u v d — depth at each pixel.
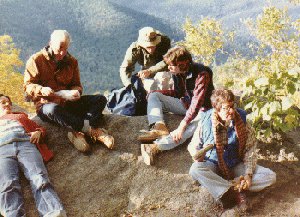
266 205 4.39
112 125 5.19
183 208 4.36
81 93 5.07
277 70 4.94
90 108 4.96
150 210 4.36
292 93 4.76
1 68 33.09
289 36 20.78
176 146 4.92
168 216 4.29
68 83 4.99
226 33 24.31
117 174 4.62
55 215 3.92
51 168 4.67
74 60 4.91
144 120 5.29
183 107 5.16
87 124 4.79
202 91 4.53
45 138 4.95
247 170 4.27
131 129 5.16
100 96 5.02
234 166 4.39
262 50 21.41
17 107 5.72
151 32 5.27
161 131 4.84
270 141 5.13
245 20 21.88
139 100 5.32
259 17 21.47
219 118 4.11
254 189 4.36
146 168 4.68
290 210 4.31
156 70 5.26
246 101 5.13
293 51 20.50
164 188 4.51
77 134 4.82
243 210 4.25
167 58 4.45
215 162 4.30
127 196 4.46
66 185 4.51
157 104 5.03
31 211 4.18
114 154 4.80
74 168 4.68
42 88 4.62
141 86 5.30
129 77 5.52
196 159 4.23
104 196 4.43
